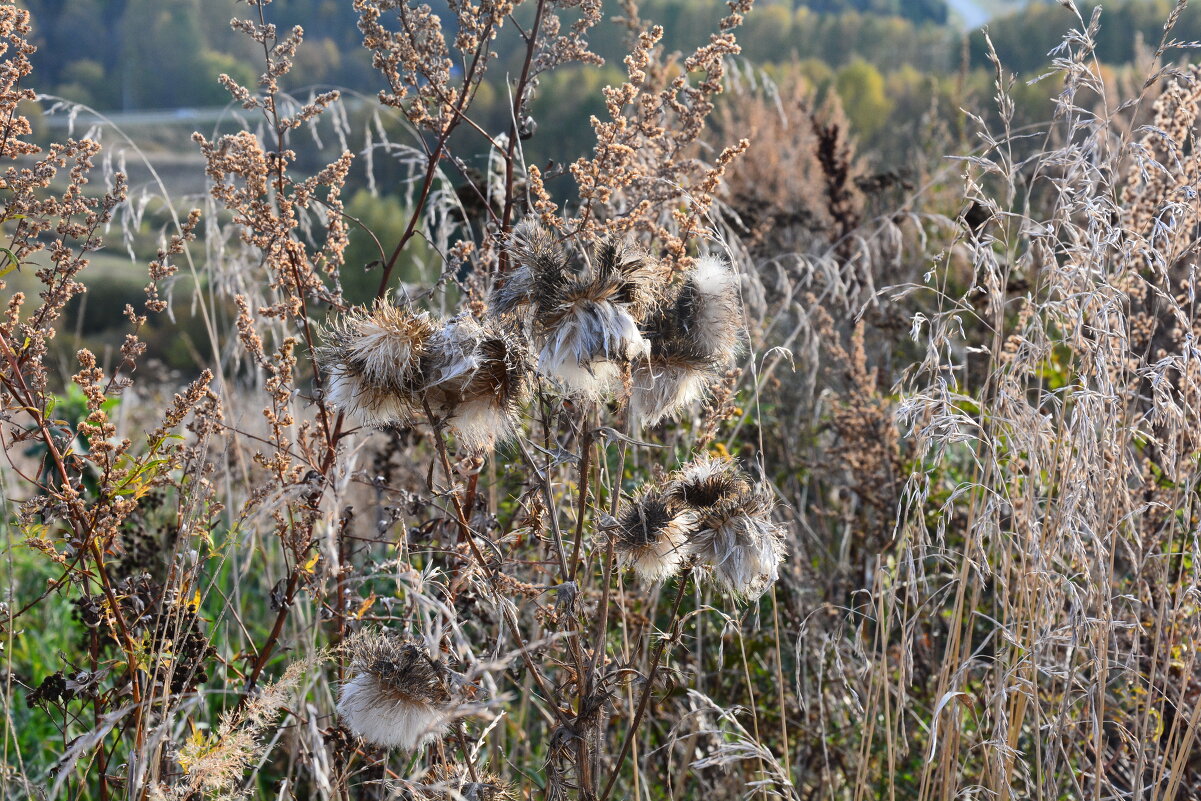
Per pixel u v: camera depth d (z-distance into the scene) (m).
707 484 2.04
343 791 2.39
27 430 2.18
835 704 3.29
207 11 18.02
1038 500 2.62
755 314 4.07
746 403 3.84
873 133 11.50
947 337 2.53
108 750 2.93
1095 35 2.44
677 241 2.38
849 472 3.87
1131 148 2.44
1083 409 2.30
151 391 5.30
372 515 3.24
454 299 3.79
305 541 2.45
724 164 2.47
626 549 2.03
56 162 2.17
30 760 3.23
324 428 2.45
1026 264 2.67
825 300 4.72
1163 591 2.38
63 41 18.06
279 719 2.60
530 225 1.91
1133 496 2.82
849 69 13.32
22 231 2.17
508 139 2.67
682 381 2.00
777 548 2.03
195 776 1.93
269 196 2.68
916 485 2.47
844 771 3.07
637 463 3.31
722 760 2.28
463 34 2.50
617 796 3.04
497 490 3.21
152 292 2.29
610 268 1.81
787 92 7.00
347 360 1.86
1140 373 2.44
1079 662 2.78
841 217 5.39
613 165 2.32
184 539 2.21
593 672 2.03
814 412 4.40
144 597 2.37
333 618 2.54
